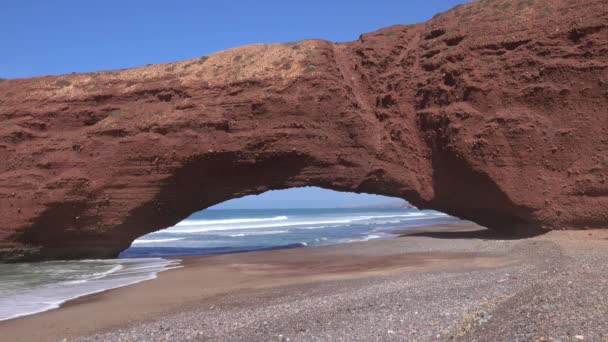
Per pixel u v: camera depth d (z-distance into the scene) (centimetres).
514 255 1828
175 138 2673
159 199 2664
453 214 2688
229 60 3028
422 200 2702
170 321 1130
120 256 2888
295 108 2747
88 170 2647
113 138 2725
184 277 1916
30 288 1744
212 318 1116
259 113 2731
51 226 2589
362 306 1066
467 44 2675
